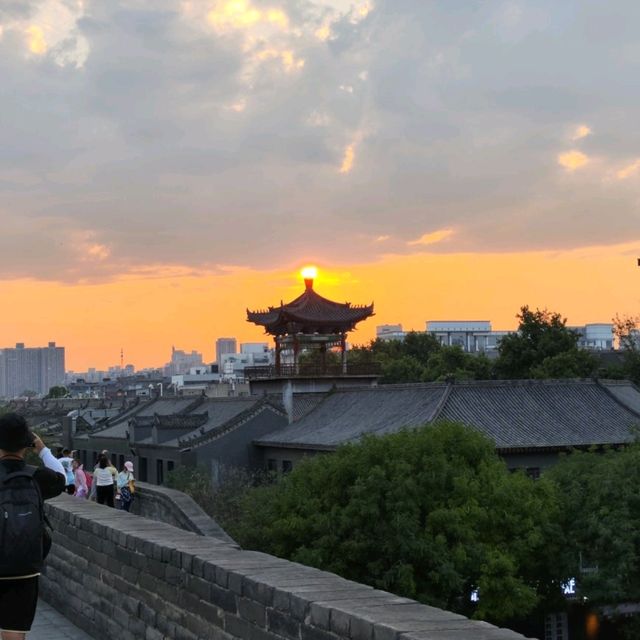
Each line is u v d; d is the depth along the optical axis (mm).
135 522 11477
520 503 35844
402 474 34656
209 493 53250
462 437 37469
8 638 6691
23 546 6598
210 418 82500
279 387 78312
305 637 6676
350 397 70062
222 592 8070
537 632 39875
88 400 158000
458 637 5500
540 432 54781
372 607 6375
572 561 36562
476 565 33938
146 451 81750
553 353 87312
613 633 40500
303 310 77750
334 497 36469
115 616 10750
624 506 36375
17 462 6910
